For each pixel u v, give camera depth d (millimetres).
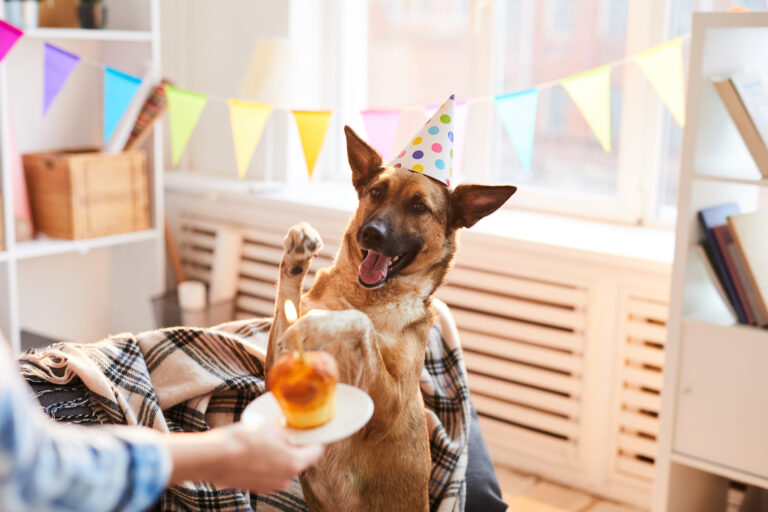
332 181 3256
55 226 2623
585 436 2418
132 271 2973
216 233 3053
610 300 2312
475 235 2492
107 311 3084
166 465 685
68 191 2564
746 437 1876
